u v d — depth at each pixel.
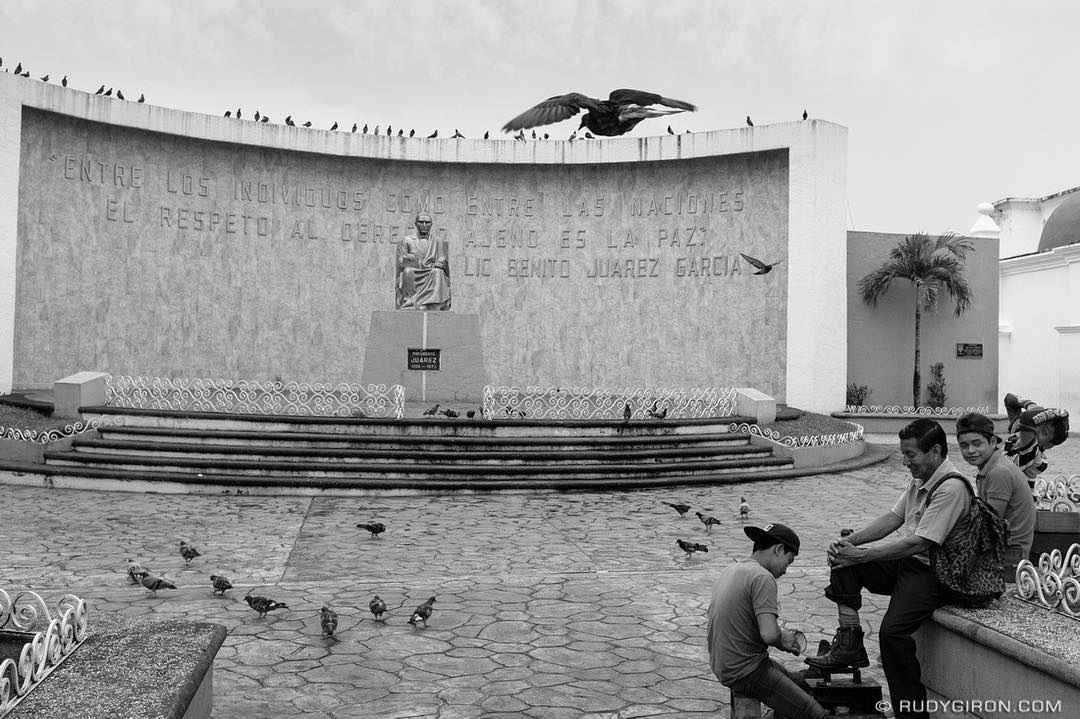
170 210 27.36
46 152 25.08
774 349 27.34
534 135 29.08
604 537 12.52
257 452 16.88
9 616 4.75
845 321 26.83
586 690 6.66
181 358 27.42
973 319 28.58
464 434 18.38
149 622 5.34
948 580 5.14
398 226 29.92
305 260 29.09
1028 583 5.41
